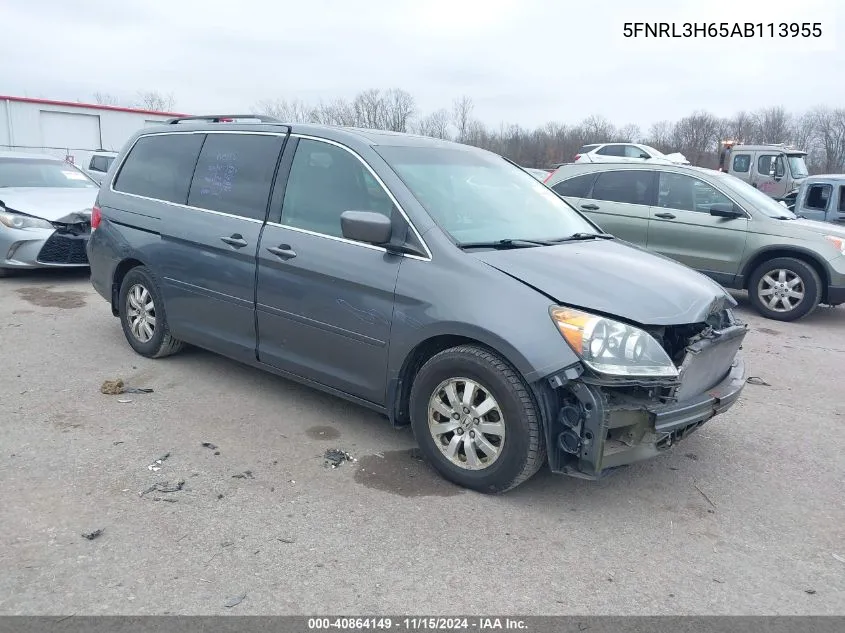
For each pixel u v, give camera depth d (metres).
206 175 4.98
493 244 3.86
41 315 7.01
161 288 5.22
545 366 3.24
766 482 3.99
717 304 3.80
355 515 3.39
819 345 7.23
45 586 2.76
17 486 3.51
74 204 8.84
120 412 4.54
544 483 3.81
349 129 4.48
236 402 4.79
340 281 3.99
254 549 3.07
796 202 11.65
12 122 29.70
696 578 3.03
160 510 3.36
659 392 3.37
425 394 3.73
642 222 8.98
